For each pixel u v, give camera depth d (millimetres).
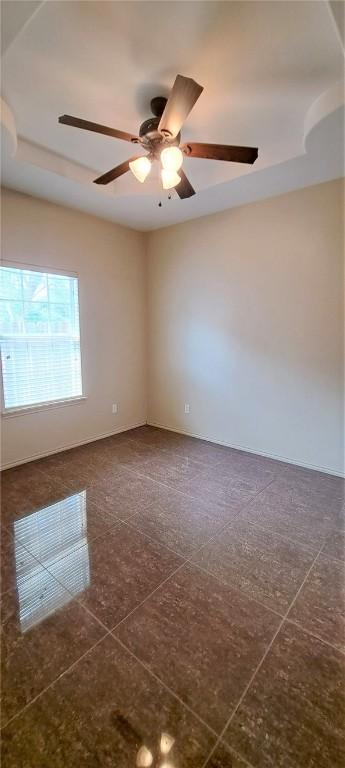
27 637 1459
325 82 1815
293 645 1426
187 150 1919
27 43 1555
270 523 2338
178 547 2074
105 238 3824
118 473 3113
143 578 1812
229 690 1245
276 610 1608
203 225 3691
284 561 1956
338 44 1567
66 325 3564
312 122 2010
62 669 1319
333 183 2783
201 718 1154
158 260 4215
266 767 1026
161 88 1861
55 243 3318
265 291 3311
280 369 3320
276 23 1462
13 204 2955
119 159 2650
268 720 1149
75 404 3744
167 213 3580
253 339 3473
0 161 2406
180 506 2553
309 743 1085
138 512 2465
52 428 3549
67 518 2377
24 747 1075
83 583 1773
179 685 1262
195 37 1530
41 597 1678
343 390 2969
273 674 1304
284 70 1729
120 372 4242
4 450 3156
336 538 2176
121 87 1853
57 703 1197
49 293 3359
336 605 1639
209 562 1943
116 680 1279
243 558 1979
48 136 2336
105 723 1139
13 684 1262
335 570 1884
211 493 2752
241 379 3629
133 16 1422
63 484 2883
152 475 3076
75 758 1048
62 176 2666
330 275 2904
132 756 1052
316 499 2664
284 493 2758
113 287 3998
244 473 3127
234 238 3459
